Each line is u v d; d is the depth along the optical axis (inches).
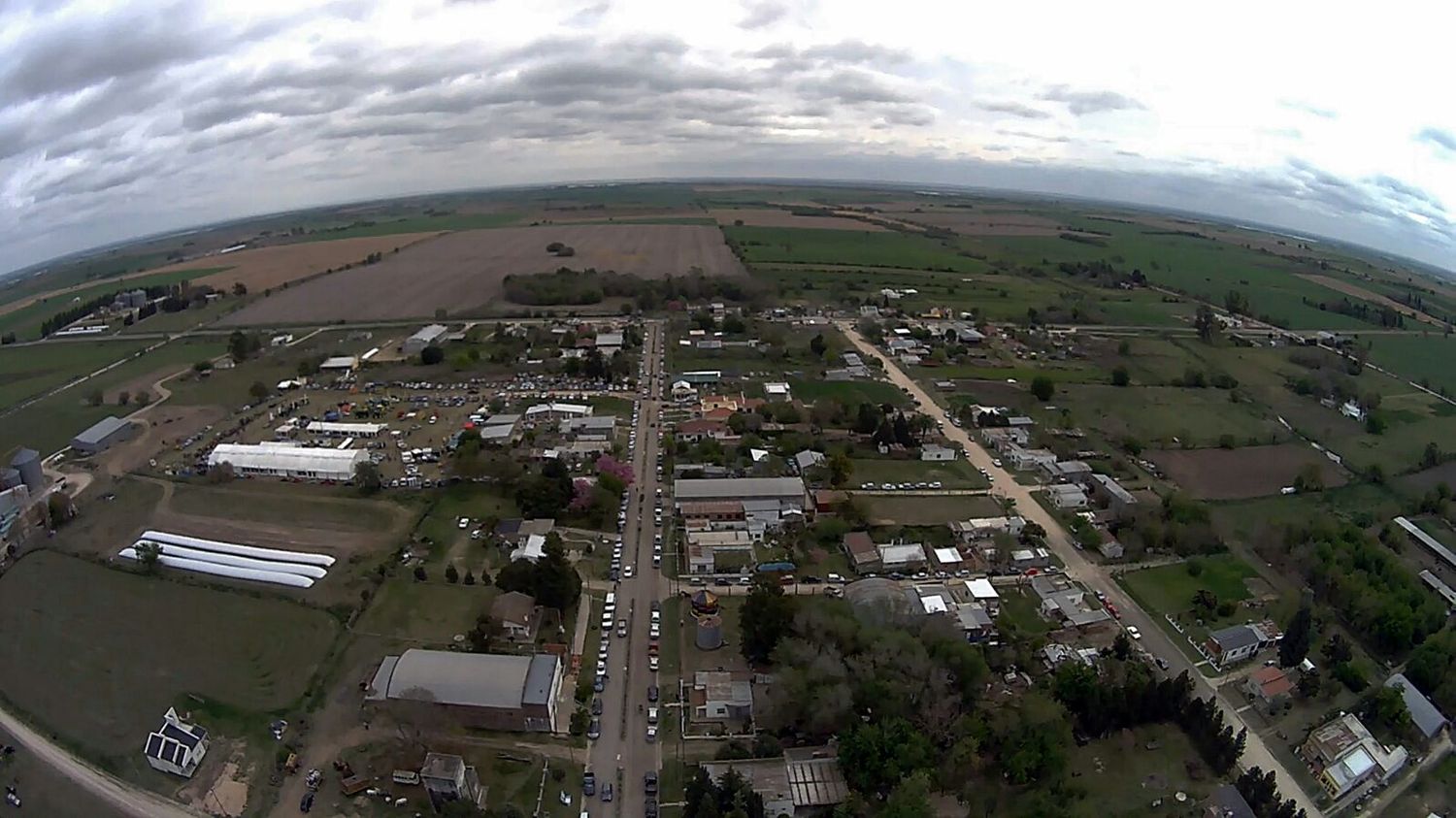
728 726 3826.3
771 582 4399.6
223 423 7514.8
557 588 4525.1
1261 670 4192.9
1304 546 5177.2
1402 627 4389.8
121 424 7234.3
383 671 3951.8
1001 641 4448.8
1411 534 5585.6
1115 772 3607.3
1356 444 7258.9
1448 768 3742.6
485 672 3855.8
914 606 4579.2
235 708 3909.9
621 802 3408.0
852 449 6835.6
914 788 3193.9
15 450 6948.8
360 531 5497.1
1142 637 4544.8
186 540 5315.0
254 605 4682.6
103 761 3622.0
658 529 5570.9
